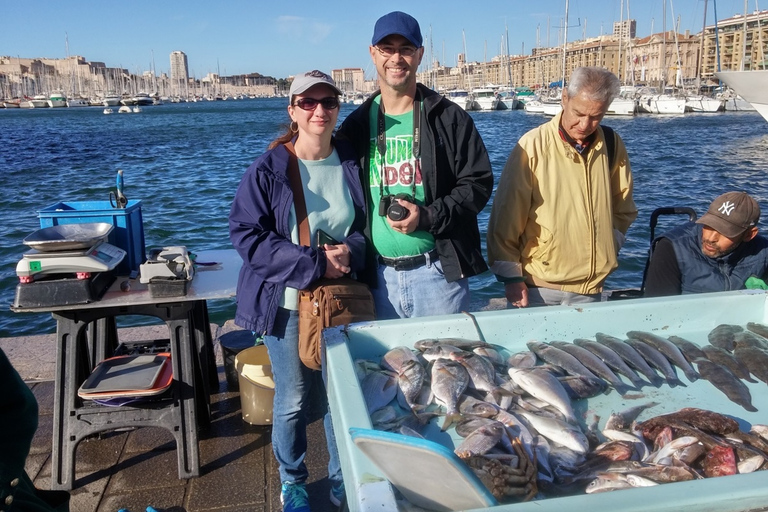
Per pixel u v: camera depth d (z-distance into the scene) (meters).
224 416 3.76
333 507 2.94
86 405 3.17
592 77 2.96
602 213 3.28
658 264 3.18
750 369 2.21
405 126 2.88
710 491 1.40
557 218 3.25
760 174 19.84
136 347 3.81
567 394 2.01
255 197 2.64
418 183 2.88
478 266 2.99
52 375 4.25
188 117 75.25
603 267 3.33
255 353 3.82
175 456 3.37
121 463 3.31
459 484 1.40
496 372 2.17
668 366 2.22
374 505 1.41
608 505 1.36
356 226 2.88
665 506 1.36
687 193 16.69
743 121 43.75
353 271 2.81
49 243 2.92
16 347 4.66
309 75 2.63
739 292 2.60
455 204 2.79
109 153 28.95
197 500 3.02
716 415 1.87
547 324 2.45
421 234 2.84
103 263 3.03
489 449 1.71
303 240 2.71
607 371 2.17
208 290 3.19
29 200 15.84
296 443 2.84
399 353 2.23
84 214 3.44
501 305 5.52
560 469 1.72
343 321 2.57
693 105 51.25
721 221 2.89
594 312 2.46
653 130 37.59
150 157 27.06
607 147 3.38
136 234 3.65
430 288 2.90
